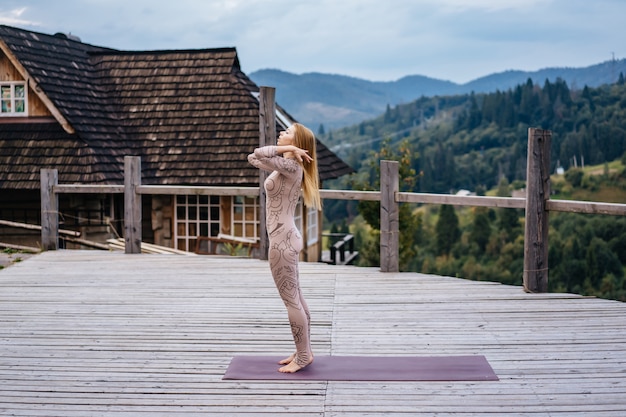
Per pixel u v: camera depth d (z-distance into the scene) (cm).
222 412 454
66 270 906
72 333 627
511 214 5684
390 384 501
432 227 5975
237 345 590
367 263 2250
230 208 1617
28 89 1667
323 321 664
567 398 472
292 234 512
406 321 662
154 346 588
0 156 1611
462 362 543
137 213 1028
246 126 1678
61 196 1588
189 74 1806
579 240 4791
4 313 695
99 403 470
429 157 7919
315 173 525
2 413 455
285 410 457
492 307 707
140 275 873
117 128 1716
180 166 1638
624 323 646
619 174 6244
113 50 1941
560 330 626
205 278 852
